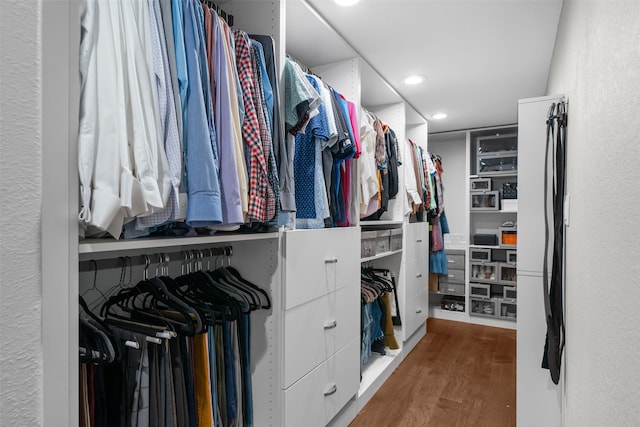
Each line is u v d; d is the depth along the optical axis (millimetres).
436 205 3828
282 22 1479
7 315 418
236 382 1426
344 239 1962
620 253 724
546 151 1554
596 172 956
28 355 444
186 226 1052
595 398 911
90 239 844
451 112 3453
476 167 4254
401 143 2971
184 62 955
